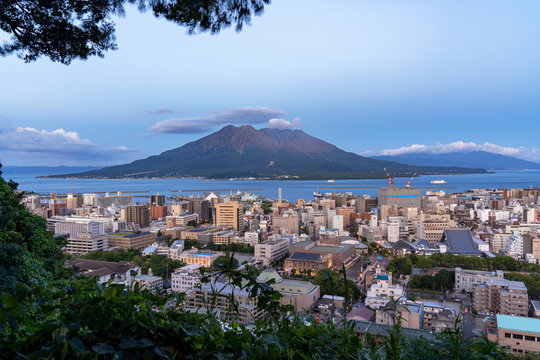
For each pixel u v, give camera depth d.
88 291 2.79
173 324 2.77
